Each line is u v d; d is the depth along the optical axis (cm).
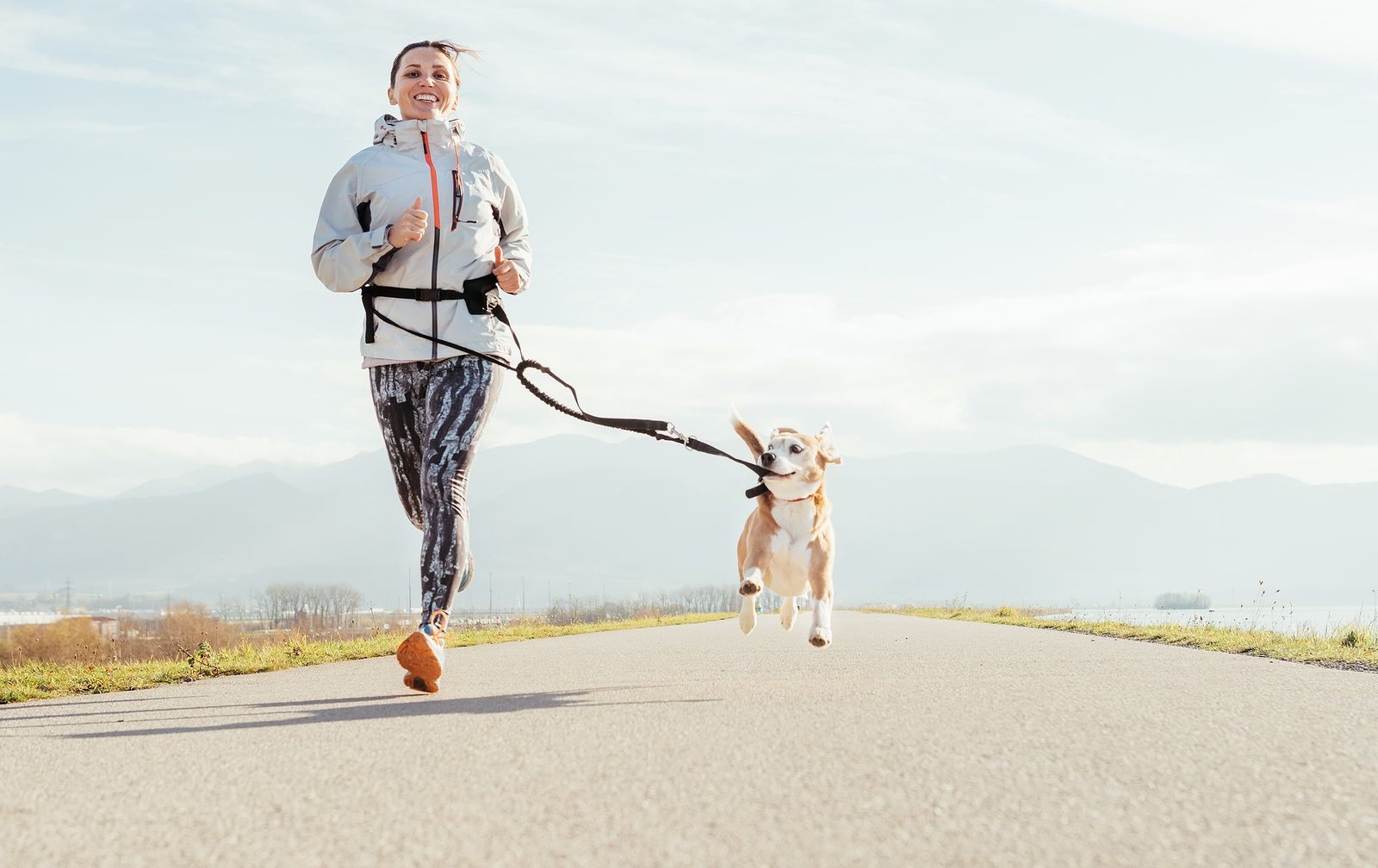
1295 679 561
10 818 286
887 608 2830
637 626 1620
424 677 528
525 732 403
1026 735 381
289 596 16025
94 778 336
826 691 518
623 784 308
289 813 284
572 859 236
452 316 570
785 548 689
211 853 248
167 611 4053
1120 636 1007
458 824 268
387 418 585
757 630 1206
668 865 231
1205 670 614
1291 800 284
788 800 287
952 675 589
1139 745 362
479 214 582
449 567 544
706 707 463
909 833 254
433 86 599
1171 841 246
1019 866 229
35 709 533
